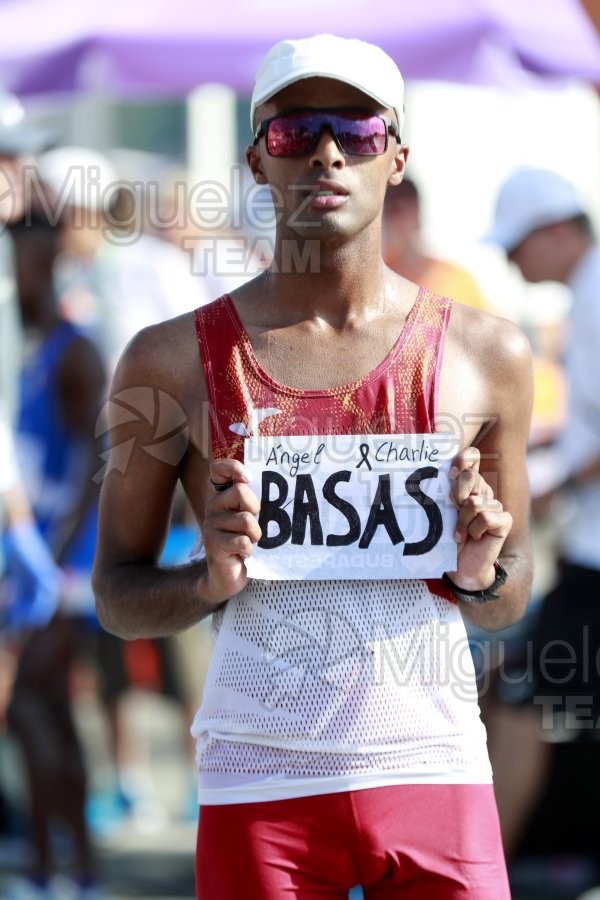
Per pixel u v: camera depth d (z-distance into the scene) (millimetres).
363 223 4250
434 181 13484
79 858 8523
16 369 8102
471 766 4266
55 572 8141
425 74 9094
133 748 11039
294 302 4316
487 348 4375
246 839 4172
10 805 9805
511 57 9297
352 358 4273
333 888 4242
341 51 4191
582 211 8445
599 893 8289
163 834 10078
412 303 4398
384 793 4164
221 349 4309
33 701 8414
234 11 9289
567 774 8711
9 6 9531
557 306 10914
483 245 8648
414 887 4227
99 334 9539
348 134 4191
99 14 9297
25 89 9414
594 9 9406
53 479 8398
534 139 13422
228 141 14938
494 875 4223
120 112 14555
